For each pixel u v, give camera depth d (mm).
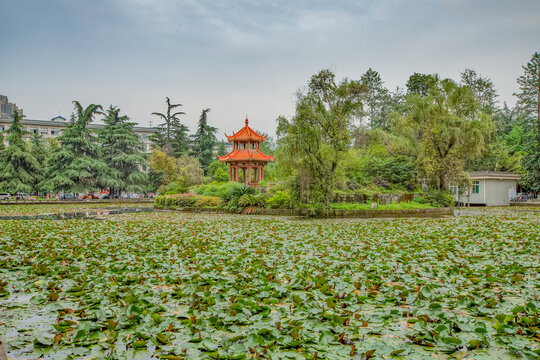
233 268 6102
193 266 6277
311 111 17641
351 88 17922
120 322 3553
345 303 4172
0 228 12562
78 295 4625
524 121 42406
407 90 44625
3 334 3385
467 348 3051
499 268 6145
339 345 3084
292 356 2838
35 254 7457
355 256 7227
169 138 49938
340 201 21656
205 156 52625
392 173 27438
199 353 2943
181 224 14453
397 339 3252
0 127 64875
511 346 3020
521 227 12766
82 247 8328
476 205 32875
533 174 35125
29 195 44656
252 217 18703
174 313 3918
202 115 54125
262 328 3309
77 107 42844
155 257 7074
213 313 3799
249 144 28438
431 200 22047
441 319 3586
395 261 6773
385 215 18969
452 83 22562
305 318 3730
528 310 3879
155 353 2947
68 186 40688
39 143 47750
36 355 2912
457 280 5398
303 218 18000
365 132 23844
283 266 6254
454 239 9734
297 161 17484
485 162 36562
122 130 46312
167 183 38344
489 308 4066
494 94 44281
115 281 5199
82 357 2889
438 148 22672
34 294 4766
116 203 37406
